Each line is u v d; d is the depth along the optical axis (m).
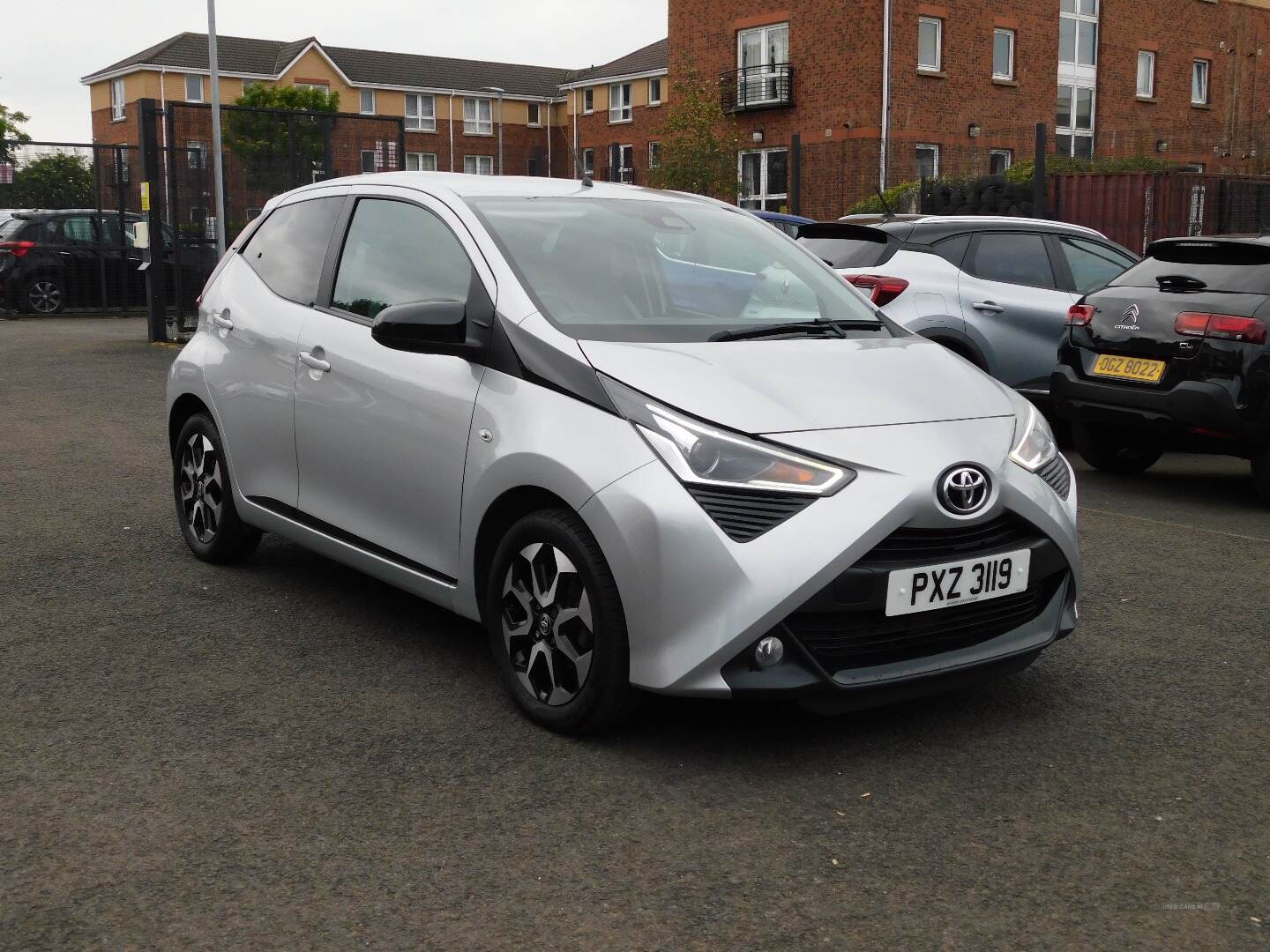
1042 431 3.72
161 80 61.75
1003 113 30.89
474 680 3.98
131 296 21.72
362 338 4.25
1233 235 7.11
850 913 2.62
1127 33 33.69
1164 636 4.54
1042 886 2.75
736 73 31.19
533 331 3.62
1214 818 3.09
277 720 3.62
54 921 2.54
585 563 3.32
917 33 28.95
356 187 4.69
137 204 21.64
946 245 8.17
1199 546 5.94
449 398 3.79
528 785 3.21
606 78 56.06
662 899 2.67
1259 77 37.06
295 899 2.65
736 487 3.16
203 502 5.25
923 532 3.28
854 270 8.02
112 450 8.15
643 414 3.29
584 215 4.27
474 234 3.99
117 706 3.72
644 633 3.21
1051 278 8.48
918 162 19.67
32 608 4.68
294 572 5.23
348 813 3.04
